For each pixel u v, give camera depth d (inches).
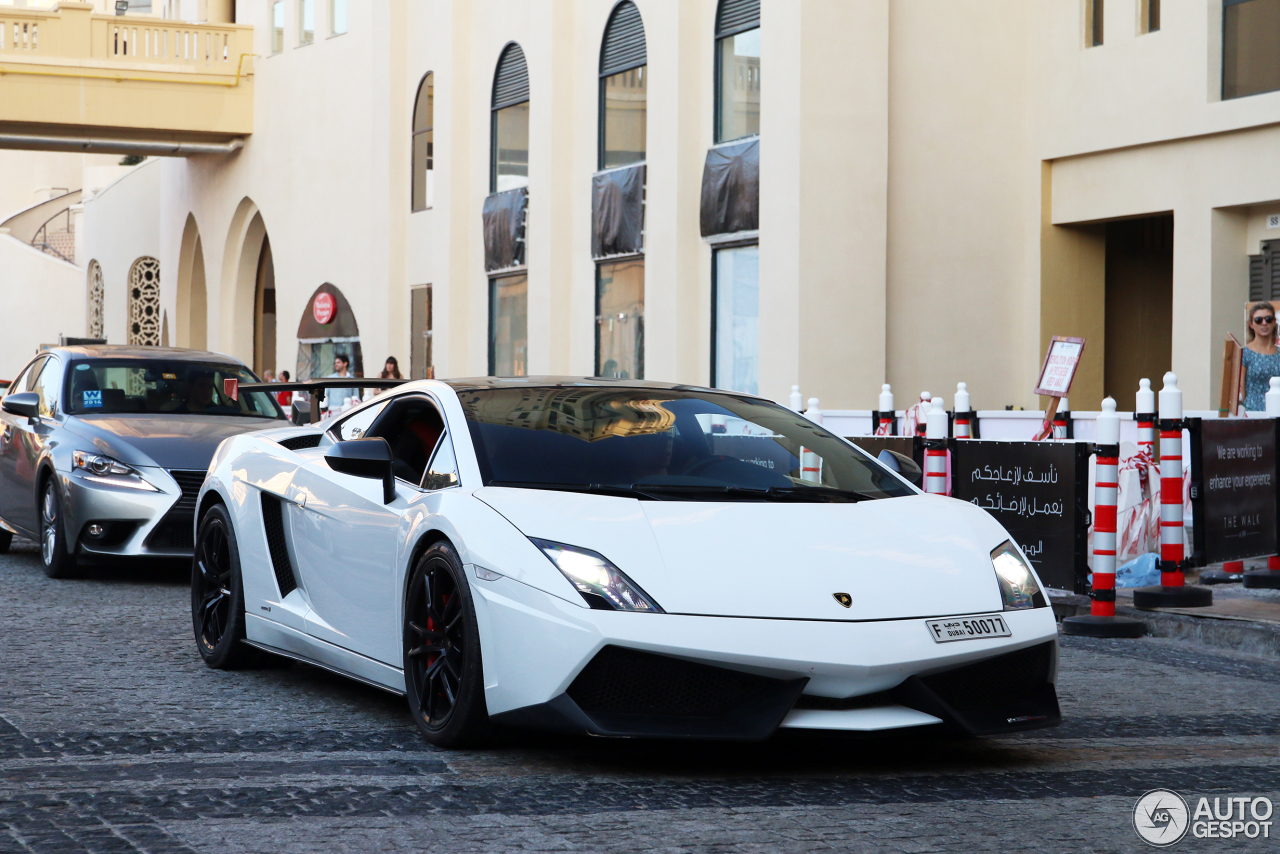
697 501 187.8
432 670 187.6
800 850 144.8
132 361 424.5
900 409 621.0
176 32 1232.8
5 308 1888.5
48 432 395.2
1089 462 363.6
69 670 246.7
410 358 1019.3
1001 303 641.0
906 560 179.0
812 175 604.4
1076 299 645.3
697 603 165.8
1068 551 328.2
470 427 202.8
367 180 1088.2
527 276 876.0
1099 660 277.4
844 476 210.1
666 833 149.6
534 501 182.2
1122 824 157.9
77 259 1983.3
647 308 725.3
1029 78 642.2
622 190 747.4
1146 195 598.2
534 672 168.2
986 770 182.7
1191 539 374.0
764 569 171.6
